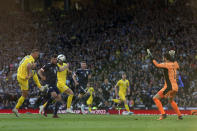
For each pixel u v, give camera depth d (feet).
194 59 130.21
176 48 139.44
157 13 165.48
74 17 172.65
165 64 48.67
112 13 173.37
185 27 154.10
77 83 79.20
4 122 42.37
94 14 173.68
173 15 162.61
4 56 141.28
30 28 167.53
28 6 192.54
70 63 131.13
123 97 90.02
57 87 61.93
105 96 102.73
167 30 153.07
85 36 159.53
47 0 198.70
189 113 92.38
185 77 112.98
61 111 95.20
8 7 183.93
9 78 117.60
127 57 137.18
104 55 142.82
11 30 165.99
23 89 59.26
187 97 102.89
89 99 94.89
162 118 49.73
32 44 155.43
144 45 145.59
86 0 194.49
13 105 107.86
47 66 60.13
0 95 109.50
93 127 32.99
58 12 177.37
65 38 158.61
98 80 111.86
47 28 167.32
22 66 58.44
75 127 33.09
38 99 97.50
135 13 168.86
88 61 135.95
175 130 28.73
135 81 112.37
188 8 167.43
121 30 157.58
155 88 106.52
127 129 30.19
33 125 36.22
